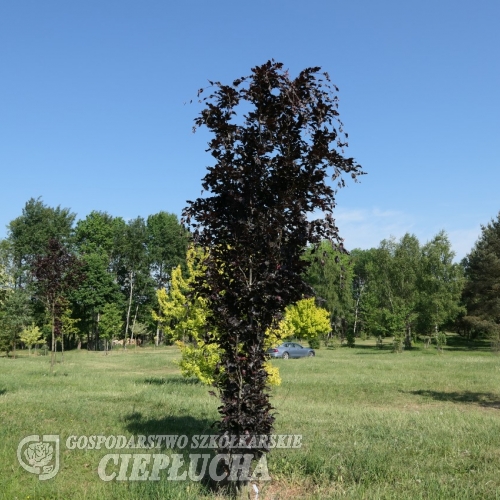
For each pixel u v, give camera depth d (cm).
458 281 4841
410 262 5191
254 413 559
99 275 5238
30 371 2200
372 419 1023
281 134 602
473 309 5072
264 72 595
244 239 580
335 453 706
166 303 1619
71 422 909
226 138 597
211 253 611
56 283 2186
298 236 587
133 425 897
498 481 602
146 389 1487
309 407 1198
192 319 1538
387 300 5169
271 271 583
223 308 580
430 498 533
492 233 5300
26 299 4291
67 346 5959
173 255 6369
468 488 564
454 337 6306
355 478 609
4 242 4353
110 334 4572
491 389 1673
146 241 6438
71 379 1797
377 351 4528
